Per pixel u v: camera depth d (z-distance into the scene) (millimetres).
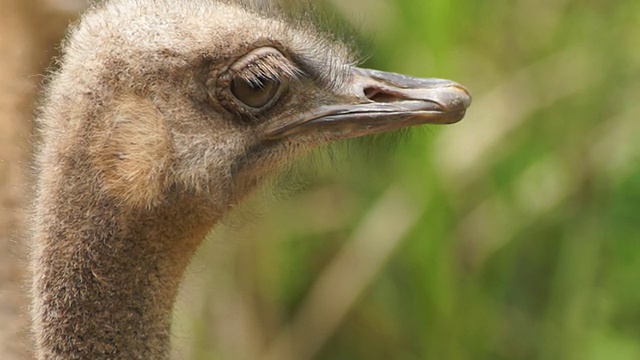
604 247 16781
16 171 11820
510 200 16312
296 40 10641
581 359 16219
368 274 15508
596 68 16875
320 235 16062
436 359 15375
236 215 10883
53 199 9984
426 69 14953
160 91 10031
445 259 15234
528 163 16500
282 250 15898
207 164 10227
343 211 15891
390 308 15883
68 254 9984
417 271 15273
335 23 11711
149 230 10148
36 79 11734
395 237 15320
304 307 15797
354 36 11938
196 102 10172
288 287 16109
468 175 16141
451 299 15320
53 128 10000
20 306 11391
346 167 15102
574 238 16641
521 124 16500
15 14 12078
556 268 16594
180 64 10055
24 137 11922
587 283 16547
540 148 16625
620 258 16766
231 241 12805
